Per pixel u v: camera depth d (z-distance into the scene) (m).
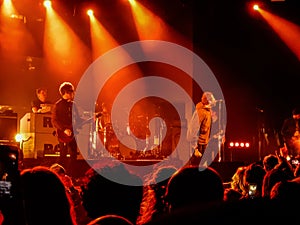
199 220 1.20
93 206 2.40
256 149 13.52
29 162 9.92
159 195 3.01
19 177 2.17
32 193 2.28
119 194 2.40
